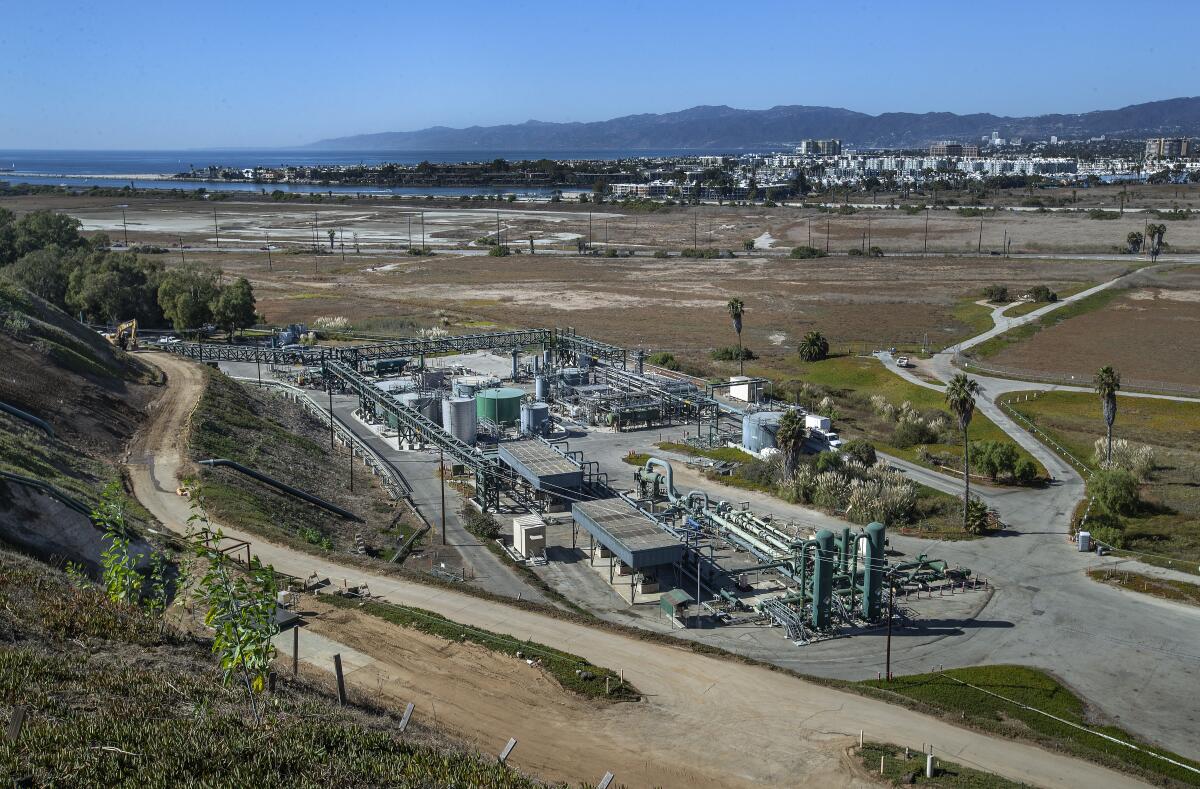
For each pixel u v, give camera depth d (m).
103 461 77.44
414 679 47.25
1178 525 77.62
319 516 77.00
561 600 63.84
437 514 81.56
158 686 34.78
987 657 56.62
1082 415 111.88
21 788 25.62
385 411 106.69
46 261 172.75
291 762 30.12
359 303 195.75
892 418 114.38
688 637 58.75
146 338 158.38
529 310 188.75
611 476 92.12
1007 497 85.50
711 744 43.38
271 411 109.19
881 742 44.38
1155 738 48.00
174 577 55.16
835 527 77.75
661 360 140.75
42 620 39.97
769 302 196.00
